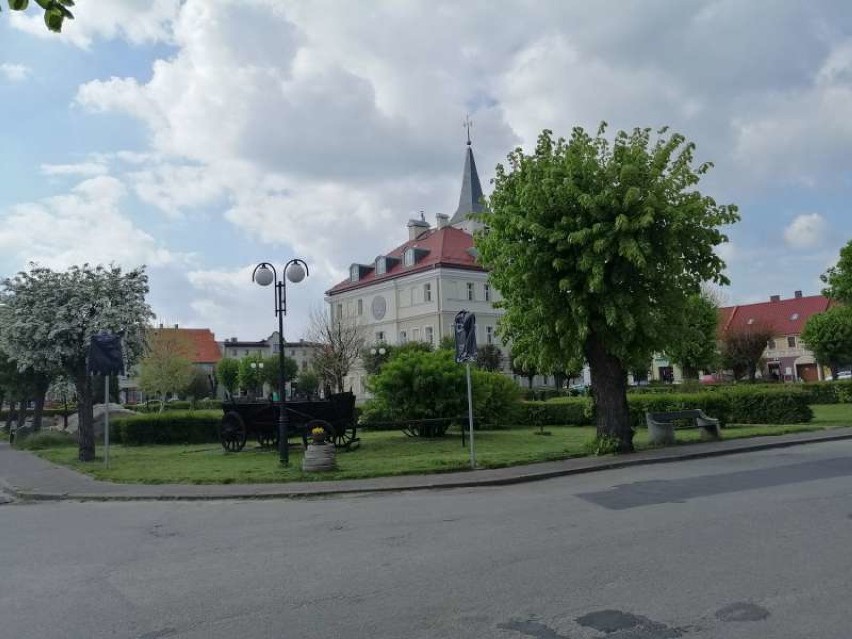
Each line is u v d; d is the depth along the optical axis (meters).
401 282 73.62
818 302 85.06
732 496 10.15
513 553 7.28
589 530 8.22
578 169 16.62
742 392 25.22
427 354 24.81
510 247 16.73
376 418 24.69
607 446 16.84
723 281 17.58
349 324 70.69
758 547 7.03
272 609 5.88
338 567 7.16
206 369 111.94
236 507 11.94
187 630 5.47
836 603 5.31
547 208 16.58
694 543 7.32
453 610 5.57
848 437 18.94
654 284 16.91
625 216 15.89
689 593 5.68
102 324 20.91
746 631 4.84
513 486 13.06
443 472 14.50
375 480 13.88
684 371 50.12
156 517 11.17
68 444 27.95
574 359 17.69
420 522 9.44
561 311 16.86
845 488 10.38
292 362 79.25
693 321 18.55
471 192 82.94
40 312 21.00
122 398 88.69
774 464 13.72
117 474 16.36
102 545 8.98
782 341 83.94
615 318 16.25
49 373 23.66
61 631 5.59
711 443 18.00
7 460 22.41
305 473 14.95
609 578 6.19
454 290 70.25
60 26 5.38
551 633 4.96
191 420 27.19
